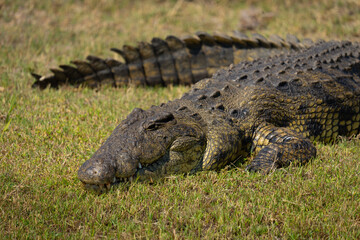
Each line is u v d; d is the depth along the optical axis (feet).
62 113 62.64
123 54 76.13
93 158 40.96
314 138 56.29
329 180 43.42
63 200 40.09
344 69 63.10
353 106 59.47
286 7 118.93
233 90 53.52
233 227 36.19
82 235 35.01
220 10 121.39
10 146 51.01
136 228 36.11
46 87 73.92
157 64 77.77
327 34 102.89
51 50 93.20
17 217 37.29
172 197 40.83
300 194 40.37
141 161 41.93
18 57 86.94
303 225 36.14
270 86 54.49
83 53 92.84
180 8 123.03
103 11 119.96
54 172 44.68
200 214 37.63
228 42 79.87
